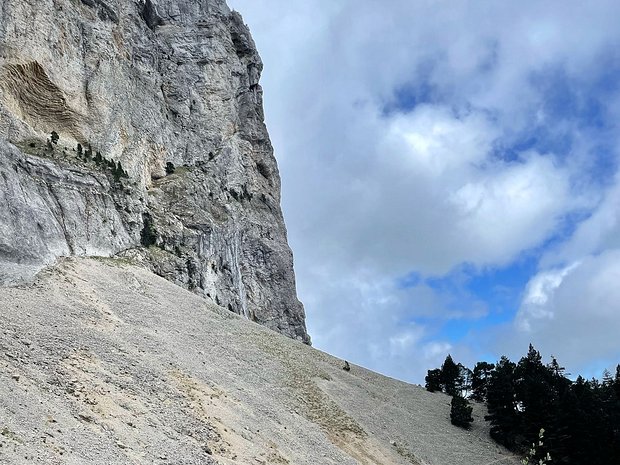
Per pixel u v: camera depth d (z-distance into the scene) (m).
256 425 43.81
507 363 97.38
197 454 32.19
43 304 46.62
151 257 84.75
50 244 63.56
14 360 32.59
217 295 101.12
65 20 94.75
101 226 77.88
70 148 87.00
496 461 70.56
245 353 64.25
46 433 25.69
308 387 63.88
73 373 34.75
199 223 102.56
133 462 26.97
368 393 77.31
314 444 47.88
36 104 85.88
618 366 98.81
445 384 105.25
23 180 66.75
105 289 59.84
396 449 59.53
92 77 96.75
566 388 84.75
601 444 74.38
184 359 50.25
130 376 39.16
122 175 90.69
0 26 81.19
